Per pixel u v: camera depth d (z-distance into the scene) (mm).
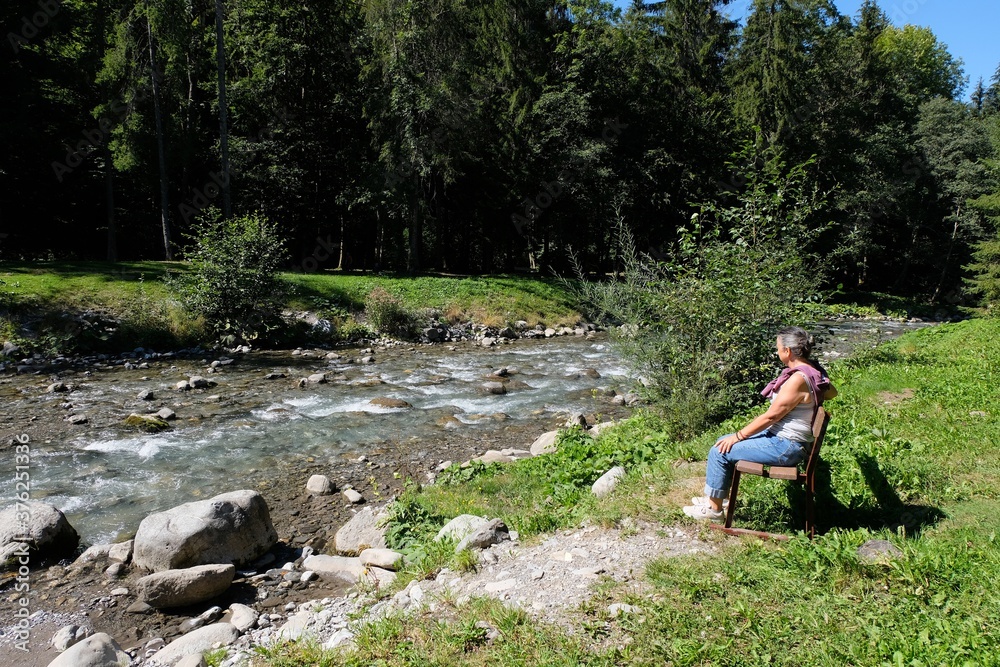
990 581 3768
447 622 4156
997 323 16516
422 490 8305
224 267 20375
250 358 18828
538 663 3572
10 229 32344
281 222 34438
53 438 10672
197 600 5594
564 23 38469
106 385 14727
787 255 9477
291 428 11680
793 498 5289
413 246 33719
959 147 46406
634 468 6984
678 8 39219
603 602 4164
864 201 42500
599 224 37750
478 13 34625
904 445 6492
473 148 33469
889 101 44719
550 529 5582
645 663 3500
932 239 50938
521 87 34844
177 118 34219
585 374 17547
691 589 4129
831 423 7266
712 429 7879
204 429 11469
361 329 22938
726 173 36438
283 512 7949
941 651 3258
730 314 8492
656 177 36156
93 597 5762
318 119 33781
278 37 31531
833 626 3617
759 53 39250
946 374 9977
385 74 30969
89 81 29734
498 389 15102
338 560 6316
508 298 27672
